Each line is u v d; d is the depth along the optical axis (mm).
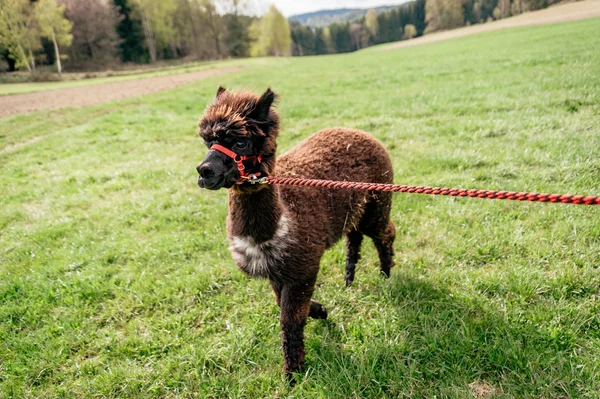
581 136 6148
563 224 4180
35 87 30672
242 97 2494
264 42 77188
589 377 2609
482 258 3988
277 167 2941
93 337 3568
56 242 5234
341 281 3996
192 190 6504
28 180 7762
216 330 3564
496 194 1761
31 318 3838
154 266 4539
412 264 4078
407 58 27281
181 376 3086
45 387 3150
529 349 2854
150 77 33250
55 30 49500
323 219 2975
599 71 10750
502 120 7660
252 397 2902
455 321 3211
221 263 4387
